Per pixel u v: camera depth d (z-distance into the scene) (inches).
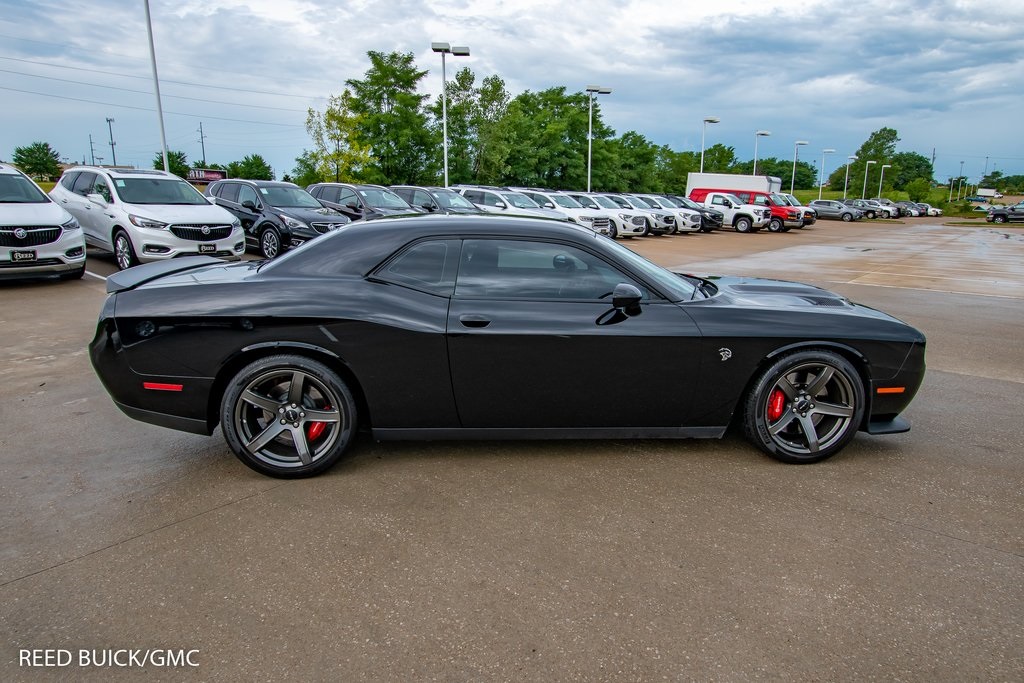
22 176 374.3
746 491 130.3
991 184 6028.5
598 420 139.4
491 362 131.8
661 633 88.7
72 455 144.6
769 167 5935.0
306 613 92.3
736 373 137.9
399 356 130.4
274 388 134.4
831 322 140.8
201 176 2719.0
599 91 1417.3
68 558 104.8
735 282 174.1
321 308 128.7
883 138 4712.1
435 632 88.6
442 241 137.6
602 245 141.4
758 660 83.7
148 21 820.0
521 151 1717.5
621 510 122.0
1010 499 128.6
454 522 117.0
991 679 80.9
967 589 99.5
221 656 83.7
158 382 129.6
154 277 142.1
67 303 315.3
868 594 97.9
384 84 1425.9
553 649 85.4
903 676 81.3
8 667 81.2
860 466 143.4
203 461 142.4
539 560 105.5
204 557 105.6
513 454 146.3
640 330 133.6
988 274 546.9
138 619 90.7
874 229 1444.4
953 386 208.4
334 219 500.4
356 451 147.8
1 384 194.2
